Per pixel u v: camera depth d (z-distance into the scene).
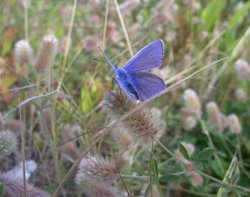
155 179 0.08
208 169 0.12
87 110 0.13
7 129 0.10
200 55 0.16
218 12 0.20
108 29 0.16
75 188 0.11
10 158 0.12
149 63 0.08
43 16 0.19
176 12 0.19
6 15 0.18
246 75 0.11
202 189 0.12
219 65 0.17
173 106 0.16
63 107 0.12
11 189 0.08
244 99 0.15
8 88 0.14
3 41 0.16
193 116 0.13
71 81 0.15
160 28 0.18
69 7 0.18
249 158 0.13
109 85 0.14
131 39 0.15
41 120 0.11
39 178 0.12
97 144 0.13
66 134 0.11
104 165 0.08
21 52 0.11
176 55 0.18
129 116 0.08
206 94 0.15
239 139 0.13
